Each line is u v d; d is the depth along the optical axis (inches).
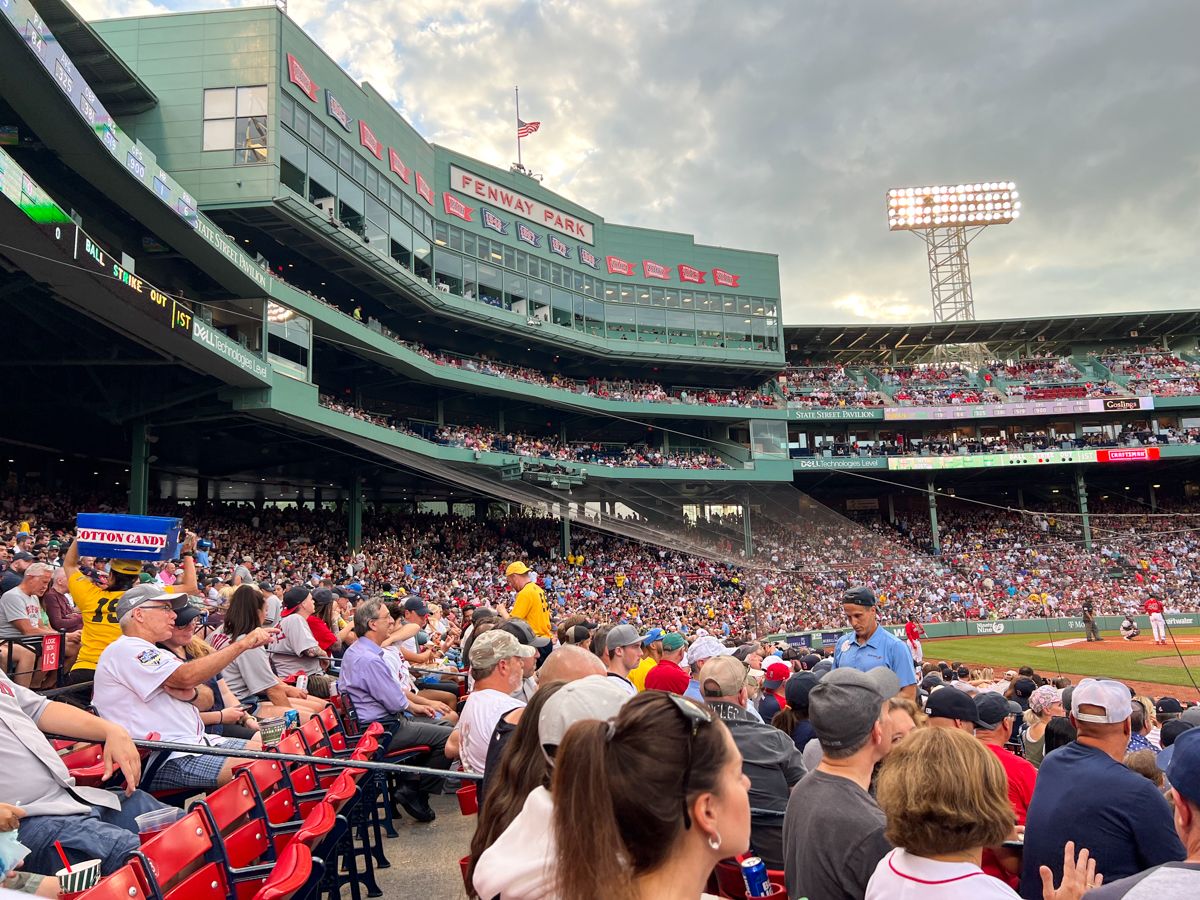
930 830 110.1
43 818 150.4
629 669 291.9
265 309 1115.3
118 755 161.3
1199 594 1758.1
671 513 1872.5
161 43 1207.6
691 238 2111.2
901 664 262.2
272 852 168.7
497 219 1790.1
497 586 1454.2
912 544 2060.8
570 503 1720.0
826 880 135.0
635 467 1852.9
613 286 2016.5
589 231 1991.9
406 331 1747.0
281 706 304.3
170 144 1187.9
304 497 1791.3
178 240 992.9
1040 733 321.7
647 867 73.4
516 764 109.0
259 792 172.1
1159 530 2043.6
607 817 72.7
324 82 1316.4
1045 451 2011.6
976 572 1834.4
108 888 113.4
